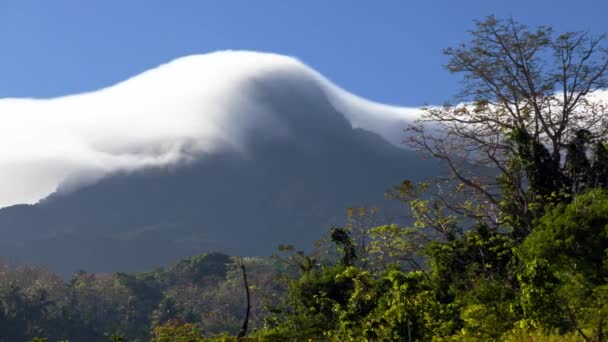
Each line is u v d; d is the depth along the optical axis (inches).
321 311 1708.9
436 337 940.0
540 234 1344.7
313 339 1270.9
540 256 1330.0
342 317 1120.2
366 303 1417.3
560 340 810.2
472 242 1662.2
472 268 1557.6
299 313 1737.2
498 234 1706.4
